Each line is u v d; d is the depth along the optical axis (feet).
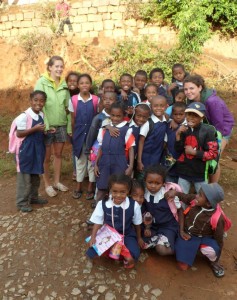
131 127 12.80
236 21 25.16
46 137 15.07
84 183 16.75
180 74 16.74
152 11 25.82
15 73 26.86
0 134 24.06
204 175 12.01
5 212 14.92
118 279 10.89
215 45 26.53
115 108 12.25
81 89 14.39
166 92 16.63
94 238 11.03
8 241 12.73
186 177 12.28
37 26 27.40
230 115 12.51
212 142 11.32
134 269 11.23
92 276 11.02
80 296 10.41
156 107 12.69
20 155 13.73
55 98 14.97
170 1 24.64
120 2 26.12
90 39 26.89
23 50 26.81
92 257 11.30
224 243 12.71
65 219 13.75
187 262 10.98
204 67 25.44
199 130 11.43
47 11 27.63
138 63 25.05
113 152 12.41
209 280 10.99
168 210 11.50
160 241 11.34
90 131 13.79
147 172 11.25
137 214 10.93
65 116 15.58
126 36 26.73
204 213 10.82
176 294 10.49
